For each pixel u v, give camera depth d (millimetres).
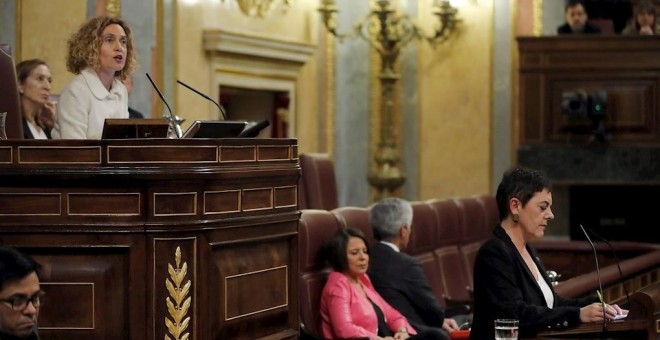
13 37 13156
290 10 19922
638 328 8266
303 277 11617
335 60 21281
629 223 20047
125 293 7574
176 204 7492
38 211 7574
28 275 6293
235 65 18203
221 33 17344
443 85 21234
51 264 7582
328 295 11672
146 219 7488
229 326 7844
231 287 7867
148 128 7836
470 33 21047
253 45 18453
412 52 21344
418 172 21359
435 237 15469
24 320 6281
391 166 21297
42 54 13516
